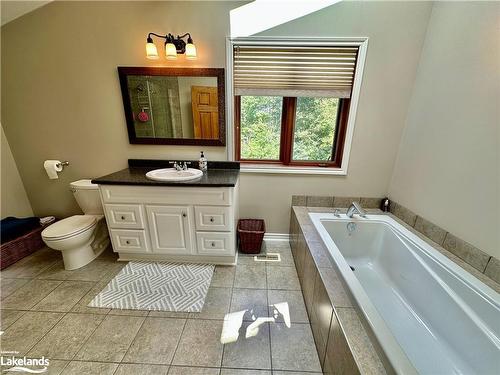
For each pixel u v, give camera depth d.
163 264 2.03
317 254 1.47
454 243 1.46
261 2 1.78
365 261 2.01
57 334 1.35
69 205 2.39
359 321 0.98
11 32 1.86
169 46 1.76
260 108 2.14
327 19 1.79
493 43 1.23
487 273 1.24
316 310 1.33
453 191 1.48
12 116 2.08
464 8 1.42
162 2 1.80
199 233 1.88
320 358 1.21
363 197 2.26
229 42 1.86
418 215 1.79
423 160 1.76
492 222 1.22
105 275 1.88
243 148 2.27
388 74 1.89
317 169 2.18
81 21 1.84
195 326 1.42
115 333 1.37
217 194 1.77
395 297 1.62
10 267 1.96
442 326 1.27
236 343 1.31
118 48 1.90
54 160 2.19
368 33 1.80
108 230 2.10
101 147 2.18
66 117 2.09
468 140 1.37
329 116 2.14
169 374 1.15
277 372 1.17
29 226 2.16
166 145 2.16
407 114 1.97
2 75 1.96
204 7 1.80
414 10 1.73
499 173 1.19
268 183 2.26
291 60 1.91
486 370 1.04
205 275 1.89
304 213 2.13
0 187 2.14
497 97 1.20
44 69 1.95
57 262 2.03
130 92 1.99
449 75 1.53
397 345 0.82
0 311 1.51
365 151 2.11
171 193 1.78
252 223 2.36
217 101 2.01
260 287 1.77
